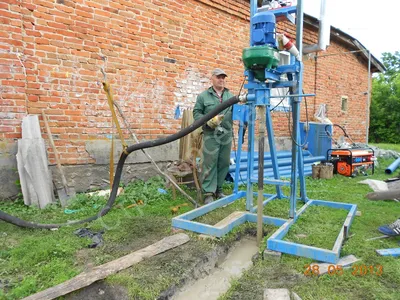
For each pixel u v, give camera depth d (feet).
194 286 8.95
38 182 13.60
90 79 15.78
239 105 14.76
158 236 11.25
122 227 11.89
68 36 14.94
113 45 16.43
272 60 10.38
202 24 20.52
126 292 7.84
